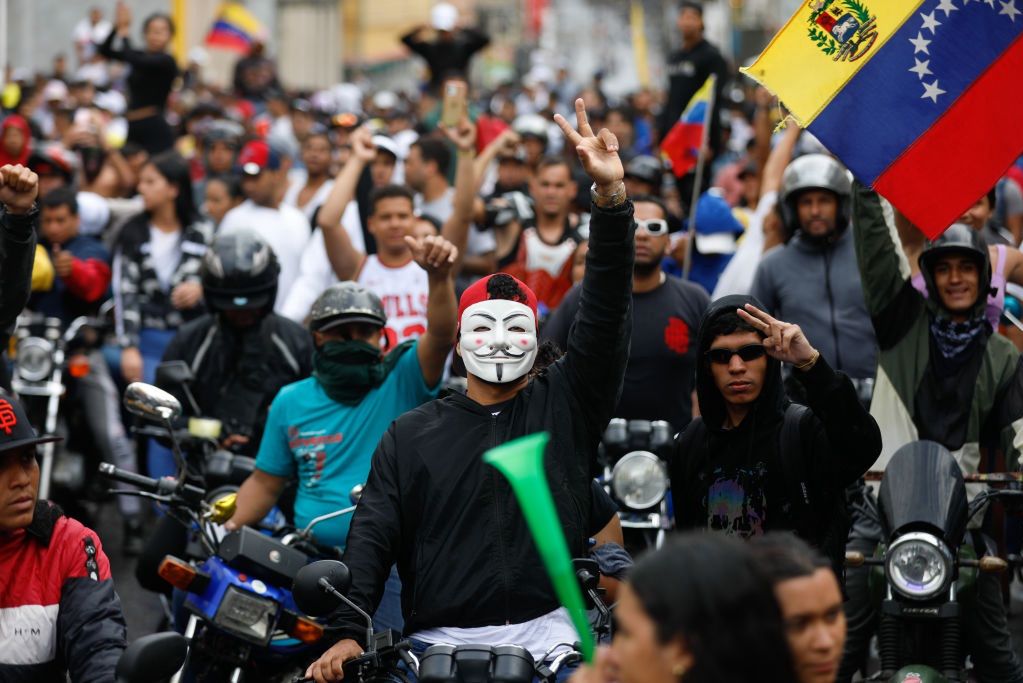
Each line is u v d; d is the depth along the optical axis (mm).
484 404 15406
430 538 14852
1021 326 21672
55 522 14406
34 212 16719
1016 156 18594
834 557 16125
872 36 18750
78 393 29797
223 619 16734
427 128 54000
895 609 16125
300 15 143375
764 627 8406
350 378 18844
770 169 29797
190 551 18938
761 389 16125
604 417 15570
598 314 15344
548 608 14625
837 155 18844
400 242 26062
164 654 12938
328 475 19016
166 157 30453
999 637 17656
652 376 23469
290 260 32406
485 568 14617
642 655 8477
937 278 18984
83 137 42594
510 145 34469
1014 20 18547
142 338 29844
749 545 10641
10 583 14148
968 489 18844
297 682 15016
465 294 15594
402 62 166875
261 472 19297
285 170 42094
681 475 16875
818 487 15992
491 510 14781
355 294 19031
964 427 19016
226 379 22328
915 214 18719
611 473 20953
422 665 13508
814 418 16000
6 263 16734
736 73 71438
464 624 14594
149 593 26875
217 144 39562
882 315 19438
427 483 14969
